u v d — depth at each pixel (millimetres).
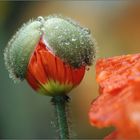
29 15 629
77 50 250
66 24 252
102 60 258
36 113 560
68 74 255
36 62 252
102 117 208
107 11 678
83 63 252
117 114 206
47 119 560
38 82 256
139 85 224
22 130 552
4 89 556
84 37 253
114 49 664
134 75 240
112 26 676
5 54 257
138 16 680
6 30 598
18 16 619
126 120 203
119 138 201
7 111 554
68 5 672
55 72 253
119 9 681
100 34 669
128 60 256
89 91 626
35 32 250
